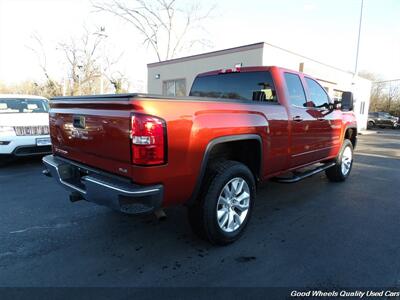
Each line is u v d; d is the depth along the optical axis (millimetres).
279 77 4027
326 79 19047
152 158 2477
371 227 3816
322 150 5039
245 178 3369
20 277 2650
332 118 5234
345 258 3043
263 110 3529
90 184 2744
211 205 3020
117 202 2535
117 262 2916
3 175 6078
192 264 2895
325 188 5590
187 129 2684
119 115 2576
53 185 5402
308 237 3502
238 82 4410
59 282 2590
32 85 29812
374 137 18812
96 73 24781
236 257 3035
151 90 19891
